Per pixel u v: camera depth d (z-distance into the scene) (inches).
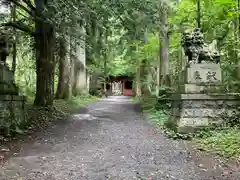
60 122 509.4
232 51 507.8
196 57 394.6
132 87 1847.9
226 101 378.3
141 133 422.0
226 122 370.6
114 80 1888.5
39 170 237.8
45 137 382.3
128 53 1170.0
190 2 545.6
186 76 389.1
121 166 251.6
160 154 293.7
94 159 275.0
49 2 420.5
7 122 371.2
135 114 665.6
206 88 381.4
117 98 1339.8
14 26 546.0
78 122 520.7
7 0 482.3
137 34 670.5
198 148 304.5
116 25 673.0
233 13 389.4
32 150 310.7
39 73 579.2
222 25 566.3
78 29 527.2
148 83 1053.8
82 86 1026.1
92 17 503.2
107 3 493.7
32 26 657.6
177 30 656.4
